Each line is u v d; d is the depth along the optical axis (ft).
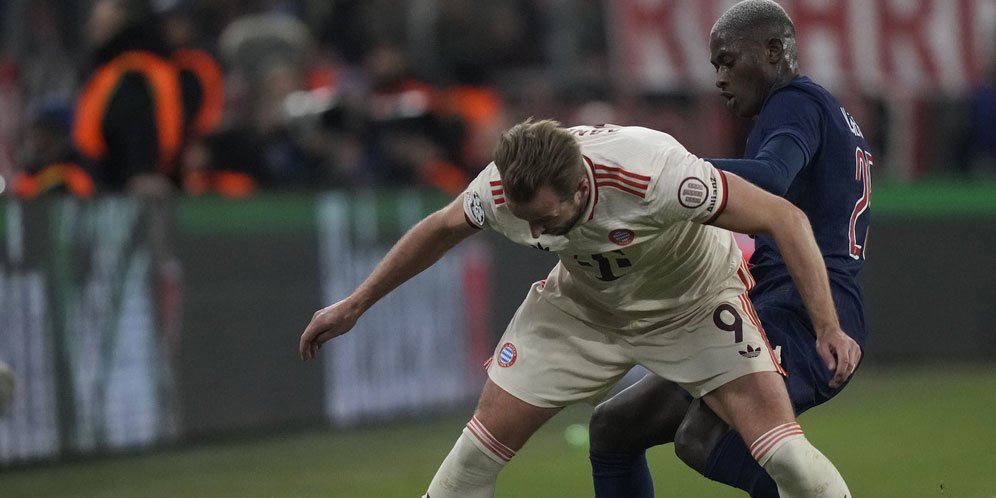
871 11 108.17
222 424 83.92
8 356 72.08
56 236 74.49
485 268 99.25
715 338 44.37
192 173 88.12
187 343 81.61
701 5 105.19
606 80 116.57
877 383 111.34
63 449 75.15
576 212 39.88
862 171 46.85
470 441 46.24
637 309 44.62
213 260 82.99
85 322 75.92
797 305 46.29
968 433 87.76
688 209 39.83
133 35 84.33
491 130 105.29
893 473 75.10
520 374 46.21
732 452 44.47
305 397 88.63
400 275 45.11
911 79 109.60
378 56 104.83
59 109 88.12
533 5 118.21
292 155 94.89
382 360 92.22
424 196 95.81
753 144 46.06
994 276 124.67
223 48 99.40
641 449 48.34
